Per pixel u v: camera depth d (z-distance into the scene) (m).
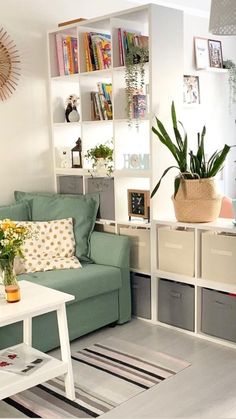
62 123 3.73
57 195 3.55
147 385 2.41
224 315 2.85
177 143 3.00
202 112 5.05
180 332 3.10
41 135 3.75
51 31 3.63
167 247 3.12
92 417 2.14
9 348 2.39
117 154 3.35
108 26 3.47
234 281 2.80
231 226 2.83
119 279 3.12
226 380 2.44
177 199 3.00
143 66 3.15
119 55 3.25
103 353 2.79
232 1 1.91
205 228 2.88
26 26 3.54
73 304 2.86
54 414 2.17
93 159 3.49
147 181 3.59
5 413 2.19
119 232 3.39
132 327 3.20
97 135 3.70
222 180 5.36
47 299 2.21
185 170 2.99
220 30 2.11
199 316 3.00
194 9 4.84
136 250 3.29
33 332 2.66
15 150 3.59
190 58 4.89
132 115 3.21
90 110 3.60
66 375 2.27
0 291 2.30
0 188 3.53
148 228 3.26
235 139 5.56
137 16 3.19
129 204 3.37
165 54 3.09
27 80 3.61
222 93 5.29
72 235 3.24
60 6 3.73
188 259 3.01
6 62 3.44
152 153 3.09
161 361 2.67
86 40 3.45
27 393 2.36
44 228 3.19
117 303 3.17
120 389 2.38
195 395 2.30
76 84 3.93
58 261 3.10
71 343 2.94
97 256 3.26
